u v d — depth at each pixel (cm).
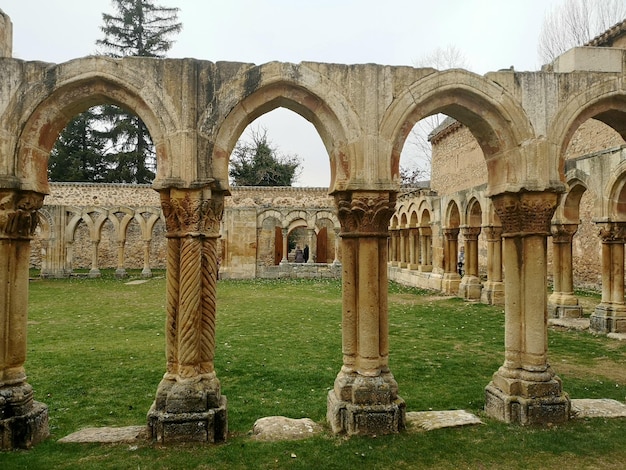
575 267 2381
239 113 624
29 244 610
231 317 1481
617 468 525
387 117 631
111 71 596
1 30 620
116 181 4544
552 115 670
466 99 664
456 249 2173
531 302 661
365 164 623
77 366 913
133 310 1625
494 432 606
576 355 1034
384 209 624
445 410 694
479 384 814
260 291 2250
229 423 646
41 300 1884
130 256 3875
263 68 620
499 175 690
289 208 3094
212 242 614
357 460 533
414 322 1418
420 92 638
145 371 881
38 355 995
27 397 582
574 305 1498
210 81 614
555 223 1516
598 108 693
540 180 659
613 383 830
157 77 604
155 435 576
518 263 677
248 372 876
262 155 4781
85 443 568
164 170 600
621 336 1199
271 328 1299
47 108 600
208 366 607
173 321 606
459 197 2047
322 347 1075
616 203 1285
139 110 609
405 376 859
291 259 4091
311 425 621
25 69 589
